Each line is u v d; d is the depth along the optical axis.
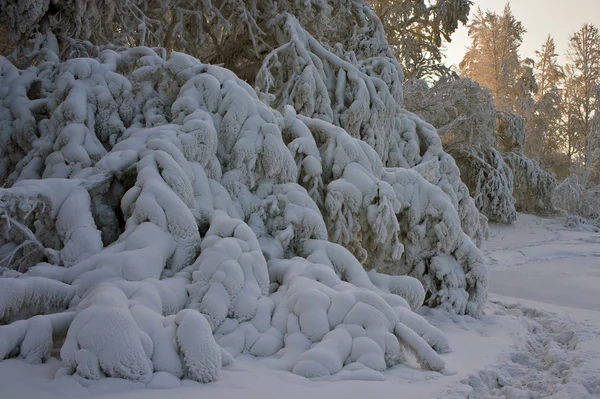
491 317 6.61
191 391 3.28
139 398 3.10
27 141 6.66
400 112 10.70
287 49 9.58
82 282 4.27
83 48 8.31
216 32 13.30
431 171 7.84
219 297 4.40
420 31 26.41
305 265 5.30
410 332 4.37
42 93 6.98
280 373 3.80
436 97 22.48
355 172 6.61
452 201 7.93
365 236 6.64
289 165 6.38
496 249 19.09
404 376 3.96
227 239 4.83
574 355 4.73
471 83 24.17
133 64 7.25
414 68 25.66
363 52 12.60
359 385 3.62
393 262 6.97
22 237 5.09
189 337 3.55
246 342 4.29
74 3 8.27
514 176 27.38
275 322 4.50
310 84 9.10
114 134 6.39
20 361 3.46
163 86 6.83
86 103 6.30
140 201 4.90
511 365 4.57
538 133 35.50
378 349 4.12
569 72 37.69
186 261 4.92
